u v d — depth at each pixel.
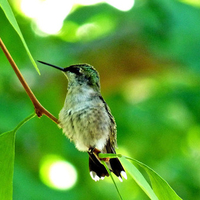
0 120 10.45
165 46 11.52
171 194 4.61
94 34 12.74
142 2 12.23
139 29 11.88
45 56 12.14
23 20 12.44
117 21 12.20
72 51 12.35
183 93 12.93
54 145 10.96
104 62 11.81
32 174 10.73
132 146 13.04
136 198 14.34
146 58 11.72
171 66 11.86
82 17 12.44
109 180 14.16
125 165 4.66
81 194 11.43
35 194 10.40
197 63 11.31
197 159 13.73
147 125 12.84
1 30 10.28
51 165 11.22
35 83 11.59
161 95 12.96
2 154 4.73
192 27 11.42
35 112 4.89
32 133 10.77
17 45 10.58
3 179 4.68
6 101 10.93
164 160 13.43
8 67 10.89
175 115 13.09
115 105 12.78
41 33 12.63
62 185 11.31
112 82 12.08
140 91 12.82
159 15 11.76
